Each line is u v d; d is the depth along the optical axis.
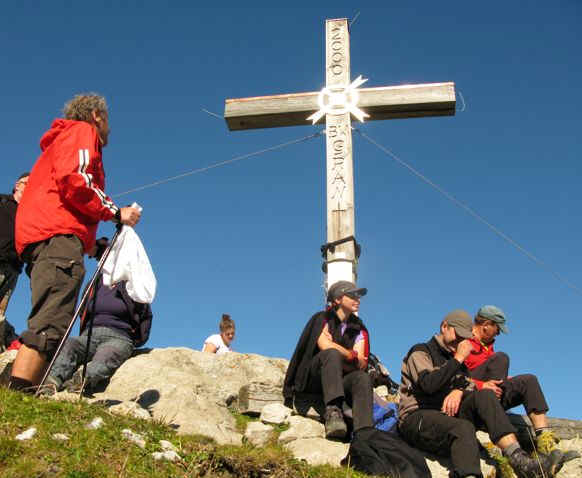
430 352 6.18
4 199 7.87
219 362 7.50
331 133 9.55
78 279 5.06
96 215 5.17
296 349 6.54
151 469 3.98
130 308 6.69
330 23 10.08
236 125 10.04
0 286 7.73
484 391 5.79
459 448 5.38
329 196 9.26
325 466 4.98
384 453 5.27
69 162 5.08
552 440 6.00
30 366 4.81
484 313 6.84
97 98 5.52
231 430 6.23
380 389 7.39
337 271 8.86
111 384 6.54
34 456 3.70
